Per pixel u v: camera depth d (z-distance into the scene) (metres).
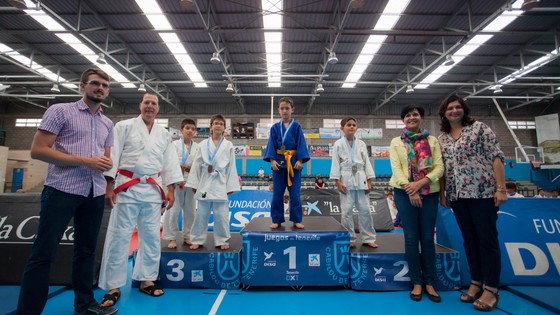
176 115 15.69
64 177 1.69
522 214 2.86
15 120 15.83
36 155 1.58
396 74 11.66
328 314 2.01
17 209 2.79
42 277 1.61
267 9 7.41
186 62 10.66
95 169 1.74
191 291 2.43
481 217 2.09
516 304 2.16
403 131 2.51
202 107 15.77
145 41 9.16
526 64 10.52
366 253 2.51
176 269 2.52
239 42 9.20
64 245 2.58
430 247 2.32
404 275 2.48
